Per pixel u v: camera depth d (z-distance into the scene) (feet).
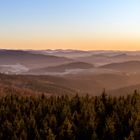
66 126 78.59
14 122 83.97
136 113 84.28
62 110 95.09
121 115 88.89
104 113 94.32
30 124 82.58
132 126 77.87
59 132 77.56
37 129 80.59
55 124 82.79
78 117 87.92
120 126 80.38
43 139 73.36
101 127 82.69
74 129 79.71
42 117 94.79
